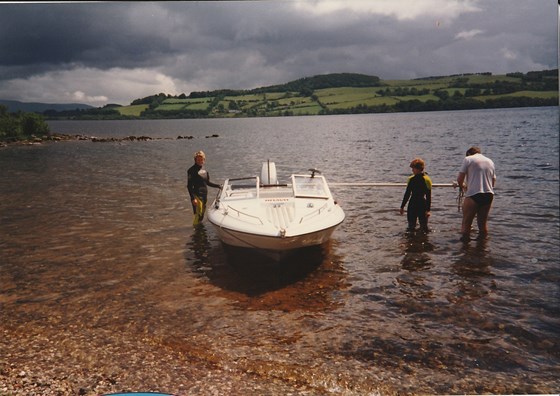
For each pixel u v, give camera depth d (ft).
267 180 33.91
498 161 73.20
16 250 28.73
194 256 27.61
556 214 36.29
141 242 30.50
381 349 16.63
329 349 16.63
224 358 16.11
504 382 14.66
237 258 27.14
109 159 92.58
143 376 15.05
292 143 138.51
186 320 19.08
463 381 14.73
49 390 14.34
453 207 39.70
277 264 25.11
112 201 45.19
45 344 17.25
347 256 27.17
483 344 16.94
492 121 234.38
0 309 20.25
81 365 15.79
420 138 140.15
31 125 163.22
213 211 29.91
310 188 31.94
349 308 20.06
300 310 19.93
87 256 27.53
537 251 27.25
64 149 122.42
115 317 19.40
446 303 20.43
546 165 66.23
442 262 25.68
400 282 22.93
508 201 41.65
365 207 40.55
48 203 44.37
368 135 168.35
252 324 18.63
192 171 33.81
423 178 31.40
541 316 19.04
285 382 14.71
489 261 25.70
